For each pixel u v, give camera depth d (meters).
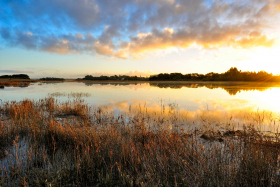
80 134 5.42
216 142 5.30
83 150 4.38
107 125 7.09
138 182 3.38
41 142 5.30
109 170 3.92
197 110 10.39
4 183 3.29
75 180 3.62
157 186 3.36
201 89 27.56
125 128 6.56
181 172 3.75
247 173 3.56
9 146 4.97
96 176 3.77
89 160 4.07
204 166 3.74
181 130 6.37
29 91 23.56
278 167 3.70
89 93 20.61
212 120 8.00
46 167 3.96
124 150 4.48
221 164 3.77
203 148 4.38
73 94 19.34
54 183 3.36
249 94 19.31
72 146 5.04
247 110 10.28
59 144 5.18
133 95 18.52
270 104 12.44
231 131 6.15
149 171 3.78
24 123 6.89
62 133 5.60
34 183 3.39
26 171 3.73
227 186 3.23
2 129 5.49
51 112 9.66
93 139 5.05
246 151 4.11
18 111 8.60
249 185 3.39
